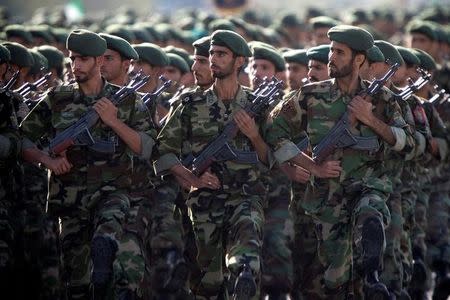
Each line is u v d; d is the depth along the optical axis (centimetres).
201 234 3478
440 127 3894
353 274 3475
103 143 3447
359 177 3472
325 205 3491
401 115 3528
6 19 8094
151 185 3672
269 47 4175
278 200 3853
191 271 3631
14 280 3594
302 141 3634
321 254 3516
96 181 3456
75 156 3456
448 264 4200
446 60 5075
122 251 3447
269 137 3484
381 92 3497
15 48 3912
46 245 3738
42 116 3478
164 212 3838
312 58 3872
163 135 3472
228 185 3459
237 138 3462
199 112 3466
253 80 4153
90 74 3447
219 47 3438
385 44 3988
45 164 3438
